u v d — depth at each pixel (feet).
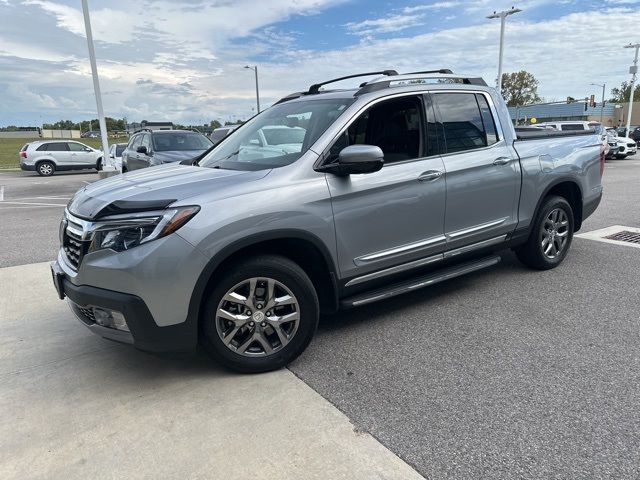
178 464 7.93
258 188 10.32
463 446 8.23
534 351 11.46
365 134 12.07
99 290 9.50
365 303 12.15
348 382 10.32
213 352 10.27
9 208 37.52
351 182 11.41
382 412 9.22
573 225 17.61
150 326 9.45
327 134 11.48
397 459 7.94
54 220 30.58
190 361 11.38
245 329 10.50
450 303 14.53
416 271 13.29
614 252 19.47
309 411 9.29
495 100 15.05
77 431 8.83
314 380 10.43
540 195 15.93
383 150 12.35
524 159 15.29
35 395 10.02
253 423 8.94
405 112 12.82
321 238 10.97
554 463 7.78
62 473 7.79
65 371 10.98
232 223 9.76
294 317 10.76
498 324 13.00
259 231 10.06
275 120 13.42
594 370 10.53
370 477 7.54
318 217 10.85
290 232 10.47
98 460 8.07
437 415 9.09
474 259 15.01
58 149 77.15
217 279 10.00
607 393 9.65
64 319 13.94
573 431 8.53
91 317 10.14
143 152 39.04
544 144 16.25
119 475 7.72
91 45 56.13
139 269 9.16
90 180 66.13
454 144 13.70
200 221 9.52
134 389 10.19
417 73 13.69
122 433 8.75
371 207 11.72
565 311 13.73
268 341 10.79
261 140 12.84
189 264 9.39
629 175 49.65
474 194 13.88
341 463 7.86
